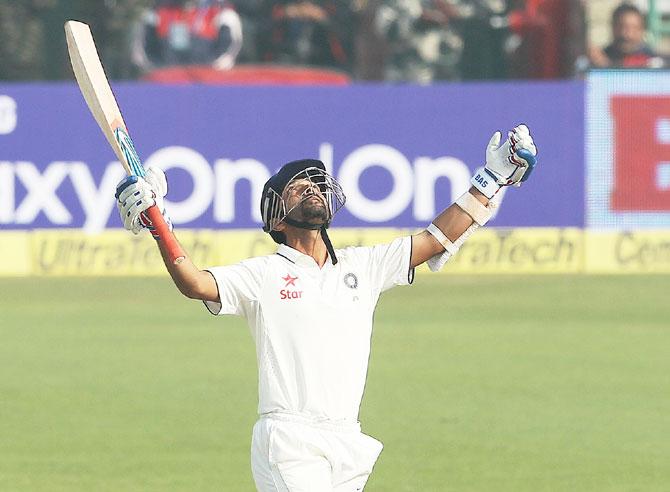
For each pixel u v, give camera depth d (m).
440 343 40.69
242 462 27.03
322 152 53.75
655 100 54.66
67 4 74.12
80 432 29.53
